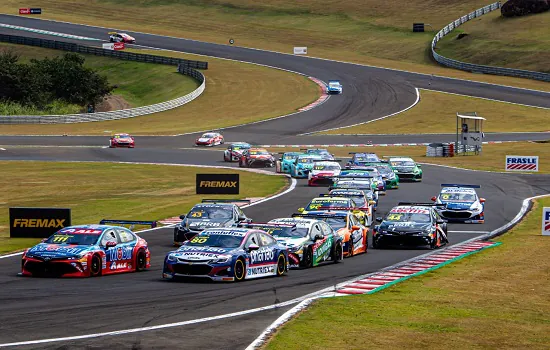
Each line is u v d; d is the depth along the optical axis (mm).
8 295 68125
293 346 49906
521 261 97000
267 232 91812
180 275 76875
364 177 161375
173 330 53875
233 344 49938
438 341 53719
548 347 53625
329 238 95000
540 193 188500
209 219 109000
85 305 63375
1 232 122688
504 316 64062
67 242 83125
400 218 114375
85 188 193375
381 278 82500
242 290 72250
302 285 76562
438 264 94250
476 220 142625
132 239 87500
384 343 52344
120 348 48250
